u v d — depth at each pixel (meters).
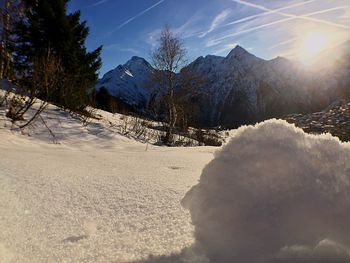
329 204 1.05
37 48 14.23
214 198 1.13
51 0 15.14
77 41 16.61
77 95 10.74
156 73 17.45
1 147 5.15
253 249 1.04
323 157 1.15
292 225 1.04
